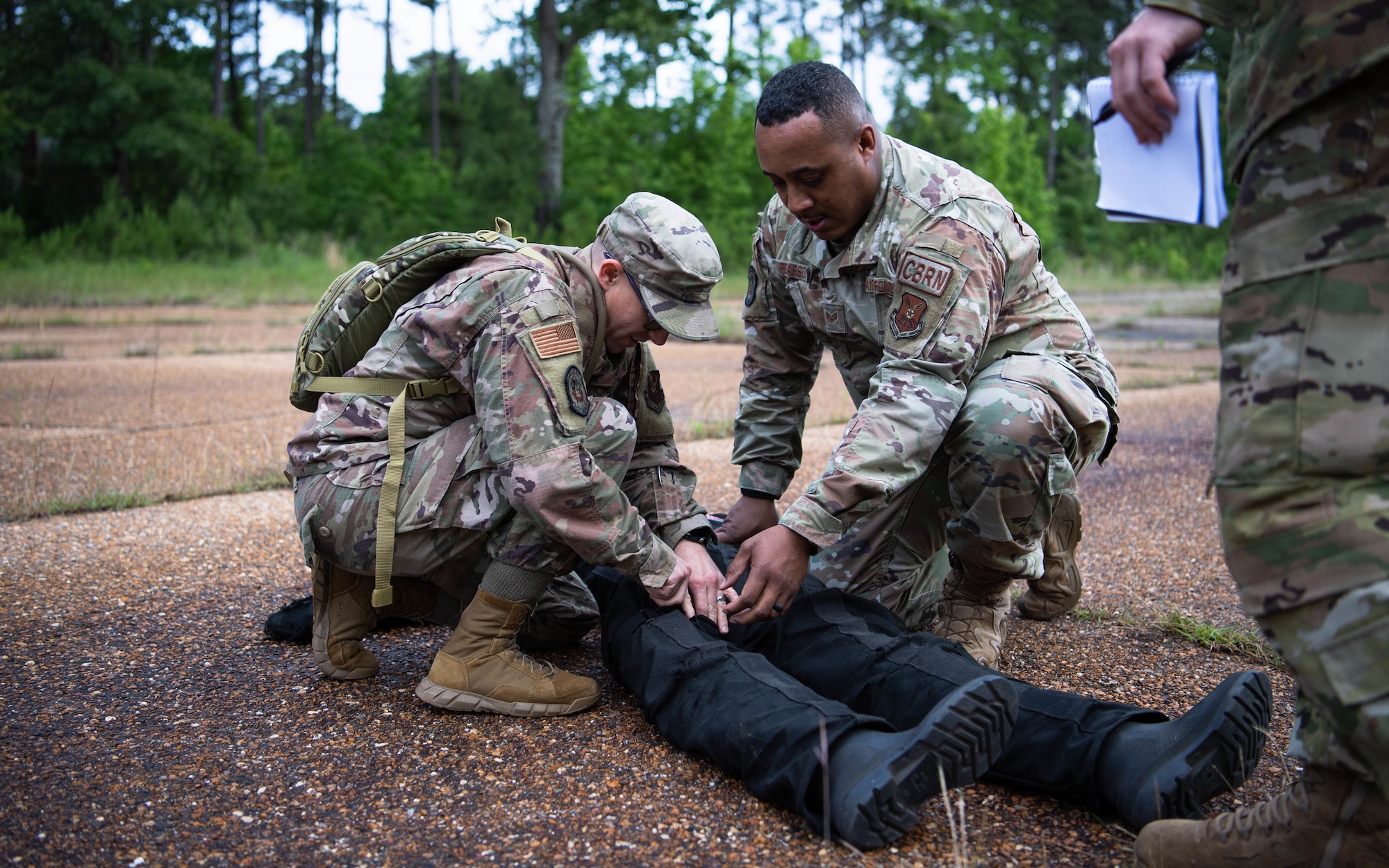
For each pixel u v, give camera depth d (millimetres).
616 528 2078
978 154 27375
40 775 1933
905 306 2184
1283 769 1991
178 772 1946
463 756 2016
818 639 2109
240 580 3223
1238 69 1493
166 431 5723
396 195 25703
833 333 2459
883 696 1929
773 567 2059
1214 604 2992
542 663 2238
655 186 22938
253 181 25375
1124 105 1474
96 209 21859
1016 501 2238
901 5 31188
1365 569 1305
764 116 2145
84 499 4160
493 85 38812
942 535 2543
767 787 1753
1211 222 1418
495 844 1694
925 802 1637
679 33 22359
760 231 2562
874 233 2246
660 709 2018
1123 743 1745
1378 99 1341
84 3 22188
